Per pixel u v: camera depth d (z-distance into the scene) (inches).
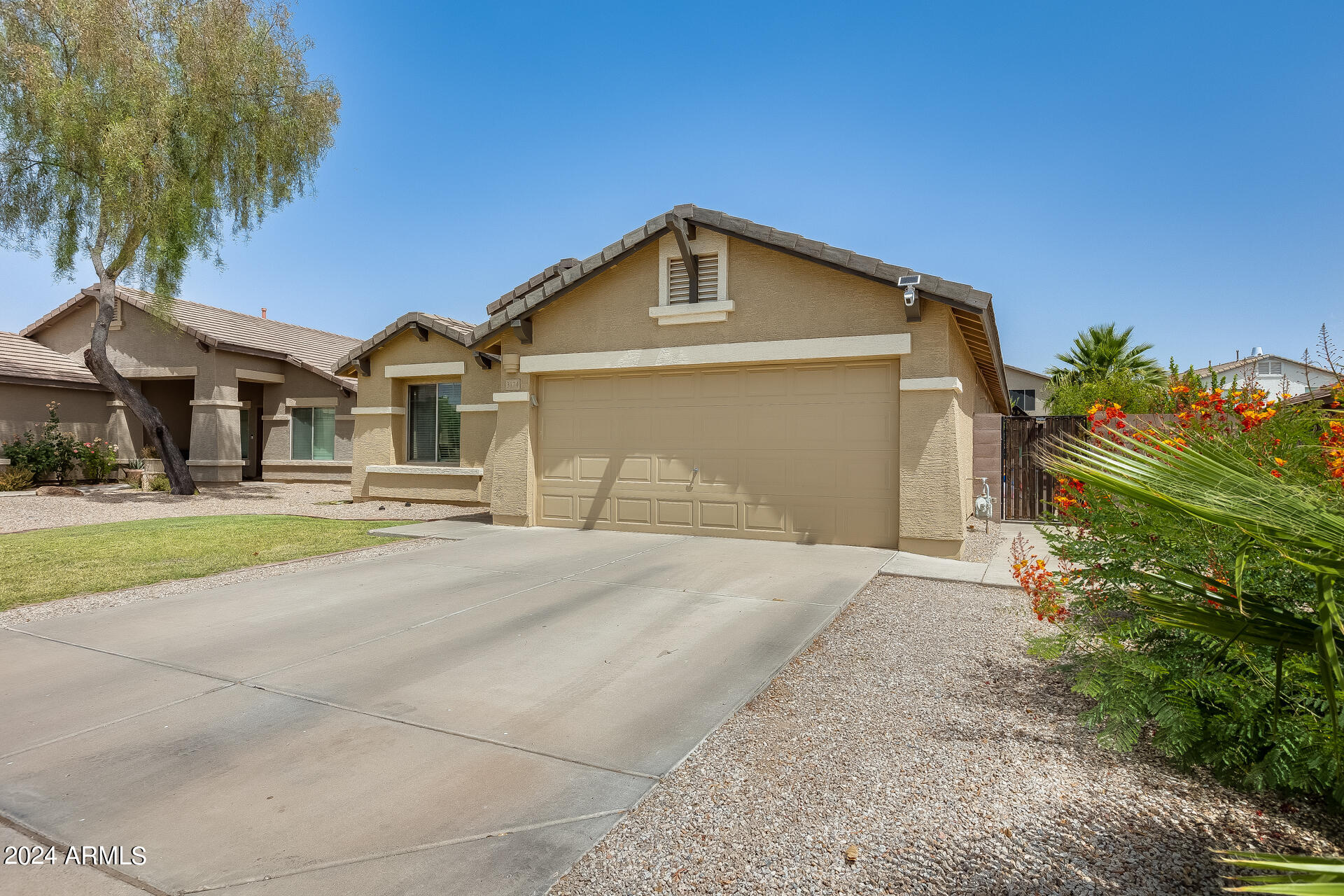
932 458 319.6
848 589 256.2
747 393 364.8
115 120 529.3
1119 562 146.6
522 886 96.0
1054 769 122.7
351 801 118.0
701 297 366.0
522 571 295.3
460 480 552.1
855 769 126.0
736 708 154.9
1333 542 61.8
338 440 773.3
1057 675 168.7
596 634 208.7
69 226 570.3
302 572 301.0
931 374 319.0
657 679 172.2
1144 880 93.1
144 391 804.6
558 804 116.4
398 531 408.2
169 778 126.2
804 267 343.3
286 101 613.6
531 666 182.5
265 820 112.6
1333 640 63.2
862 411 340.5
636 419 392.2
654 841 105.9
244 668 181.6
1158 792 115.1
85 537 398.9
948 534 315.3
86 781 125.2
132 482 708.7
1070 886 92.5
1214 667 127.0
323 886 96.2
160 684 171.5
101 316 608.7
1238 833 103.2
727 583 268.1
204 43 561.3
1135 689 128.0
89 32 521.7
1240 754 117.0
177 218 550.6
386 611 235.9
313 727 147.1
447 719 150.5
